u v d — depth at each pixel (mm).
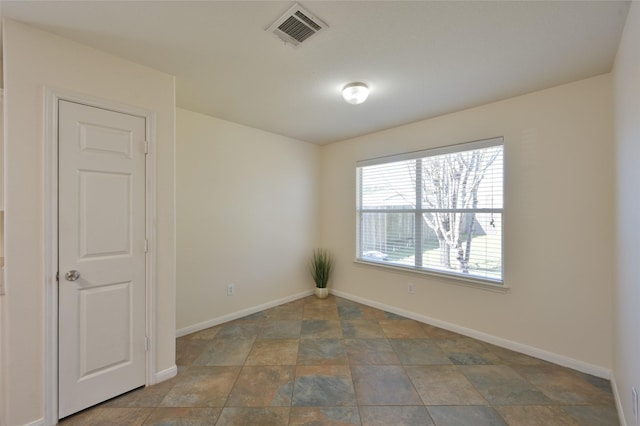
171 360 2102
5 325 1494
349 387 1967
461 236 2895
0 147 1646
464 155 2869
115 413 1712
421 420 1654
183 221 2812
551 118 2301
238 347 2555
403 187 3402
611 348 2031
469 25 1545
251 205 3420
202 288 2961
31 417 1551
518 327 2480
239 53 1832
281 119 3109
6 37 1485
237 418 1671
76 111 1692
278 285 3744
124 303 1887
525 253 2441
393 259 3504
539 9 1420
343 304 3762
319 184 4320
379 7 1415
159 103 2041
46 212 1590
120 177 1865
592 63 1923
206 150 2988
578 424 1621
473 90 2357
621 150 1669
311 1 1372
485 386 1978
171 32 1619
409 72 2070
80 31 1601
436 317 3047
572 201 2209
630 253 1458
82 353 1718
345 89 2287
